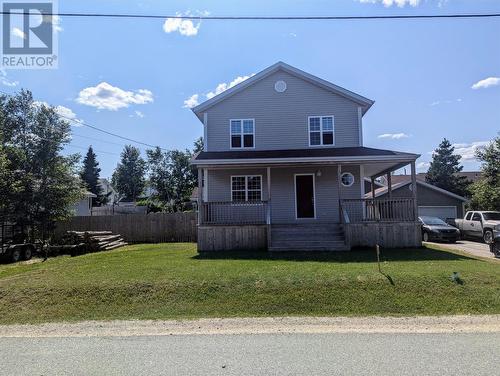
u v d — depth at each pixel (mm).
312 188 17734
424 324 6445
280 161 14641
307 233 14531
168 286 8555
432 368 4297
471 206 31438
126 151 66875
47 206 21312
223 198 17703
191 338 5715
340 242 13609
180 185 49844
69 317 7285
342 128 18094
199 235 14406
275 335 5816
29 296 8273
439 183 43688
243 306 7668
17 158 20922
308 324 6516
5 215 19312
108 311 7566
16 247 16594
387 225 14141
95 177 65438
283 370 4305
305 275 9008
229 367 4422
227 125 18281
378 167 17625
